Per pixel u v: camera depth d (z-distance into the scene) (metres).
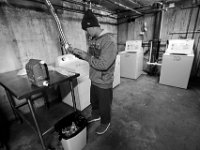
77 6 2.58
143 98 2.38
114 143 1.41
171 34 3.34
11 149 1.39
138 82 3.20
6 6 1.60
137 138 1.47
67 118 1.36
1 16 1.58
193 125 1.63
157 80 3.27
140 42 3.51
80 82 1.90
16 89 1.09
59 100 2.39
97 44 1.25
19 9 1.72
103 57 1.16
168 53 2.82
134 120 1.78
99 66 1.18
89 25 1.19
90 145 1.39
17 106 1.78
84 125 1.28
